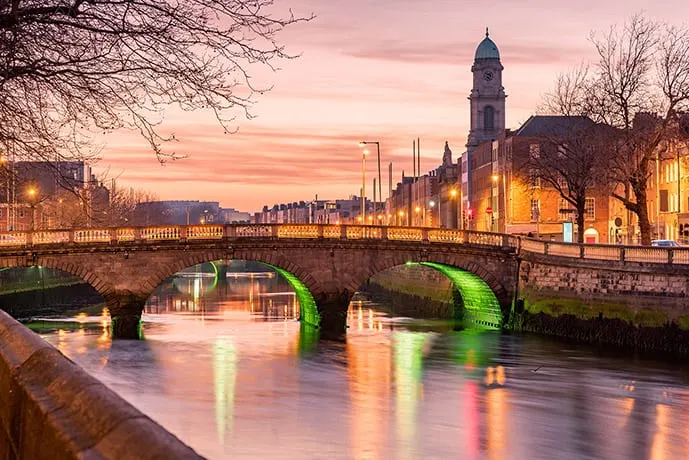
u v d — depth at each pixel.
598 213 107.50
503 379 43.56
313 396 38.59
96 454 3.56
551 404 37.41
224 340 58.56
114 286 62.94
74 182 11.71
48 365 5.23
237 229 64.69
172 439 3.42
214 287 130.12
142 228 63.25
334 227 65.81
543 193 108.50
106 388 4.23
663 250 52.94
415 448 29.17
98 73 10.26
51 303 93.75
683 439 31.58
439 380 43.25
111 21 10.03
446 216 167.88
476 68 175.62
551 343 57.22
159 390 39.72
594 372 45.34
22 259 61.53
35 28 10.04
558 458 28.48
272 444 29.06
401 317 78.19
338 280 65.88
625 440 31.25
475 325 70.12
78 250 62.28
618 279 55.69
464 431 31.95
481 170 137.12
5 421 5.91
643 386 41.44
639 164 64.25
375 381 42.91
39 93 10.66
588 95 78.69
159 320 73.06
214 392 39.31
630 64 66.12
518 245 66.94
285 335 61.94
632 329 54.38
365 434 31.02
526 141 109.75
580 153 76.00
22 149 10.96
